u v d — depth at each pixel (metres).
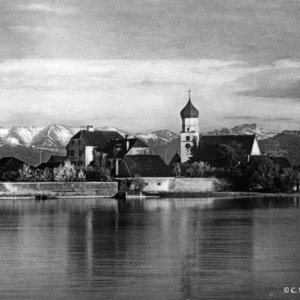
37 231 164.88
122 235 156.62
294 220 195.00
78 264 117.31
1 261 120.25
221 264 117.44
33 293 98.06
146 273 110.00
